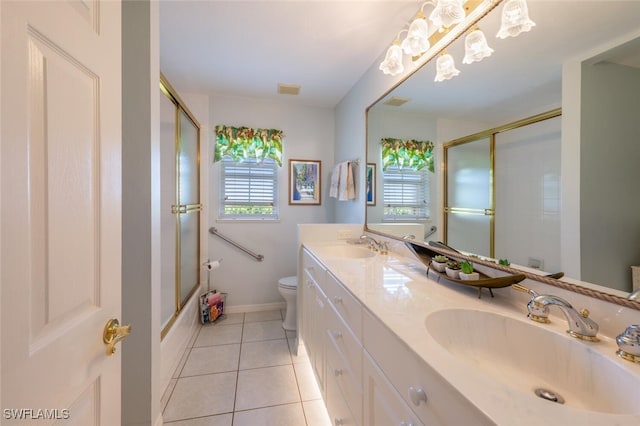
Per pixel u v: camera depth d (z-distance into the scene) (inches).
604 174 28.0
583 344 26.2
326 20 64.2
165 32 69.2
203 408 60.9
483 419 17.5
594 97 29.4
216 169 111.3
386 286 44.1
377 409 33.1
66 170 20.7
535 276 35.4
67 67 20.7
